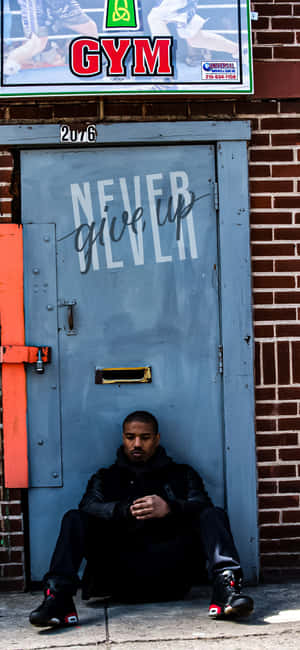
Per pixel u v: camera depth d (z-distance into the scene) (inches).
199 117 164.6
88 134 162.7
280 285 165.6
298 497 165.0
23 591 161.5
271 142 166.6
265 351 165.0
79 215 165.0
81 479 164.6
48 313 164.2
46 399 164.1
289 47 167.2
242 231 164.4
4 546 161.8
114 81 160.9
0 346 161.6
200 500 148.5
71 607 136.1
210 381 165.8
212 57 162.4
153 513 142.7
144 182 165.6
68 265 164.9
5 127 161.9
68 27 161.0
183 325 166.1
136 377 166.2
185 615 140.2
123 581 145.4
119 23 161.0
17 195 165.5
